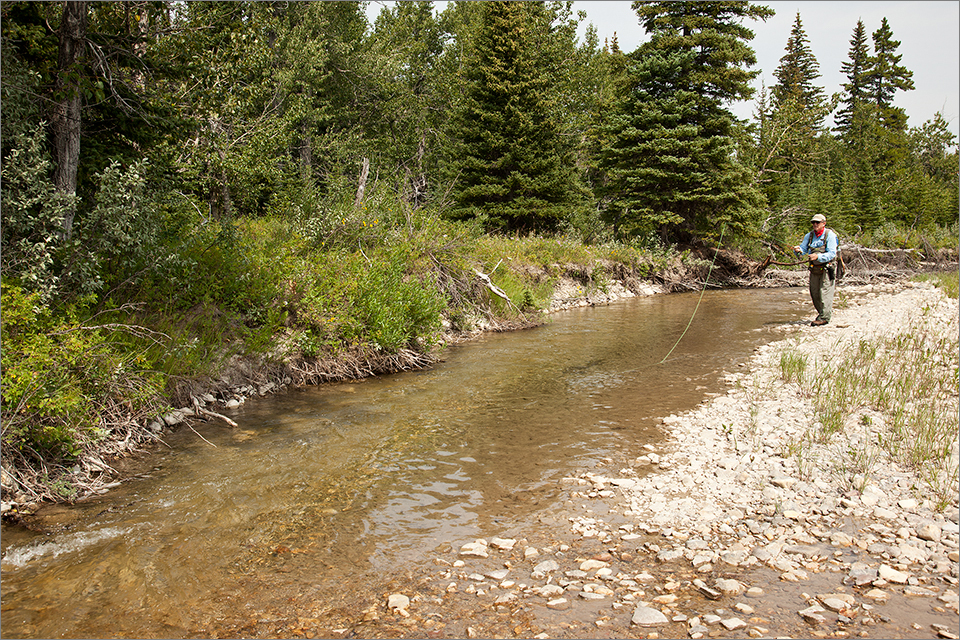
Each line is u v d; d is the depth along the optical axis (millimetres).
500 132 26000
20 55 7672
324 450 6012
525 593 3508
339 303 9430
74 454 5172
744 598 3355
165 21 9336
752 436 6016
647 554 3941
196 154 13211
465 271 13422
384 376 9156
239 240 9406
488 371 9430
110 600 3529
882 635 2947
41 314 5730
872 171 47875
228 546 4164
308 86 23688
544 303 15633
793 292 22016
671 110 24703
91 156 7945
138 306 7133
